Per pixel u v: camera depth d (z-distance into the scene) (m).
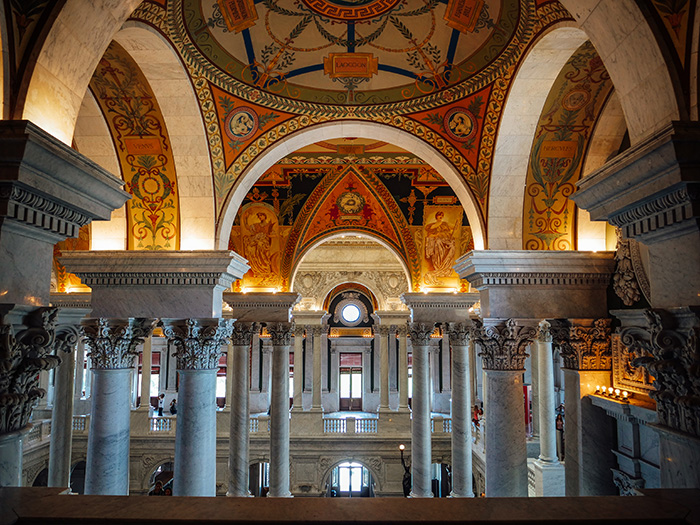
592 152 8.26
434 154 8.77
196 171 8.24
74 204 4.03
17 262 3.68
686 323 3.52
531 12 6.68
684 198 3.45
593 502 3.13
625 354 7.89
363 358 30.09
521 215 8.51
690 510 2.99
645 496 3.22
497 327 8.29
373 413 29.19
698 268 3.48
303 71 8.31
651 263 4.01
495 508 3.01
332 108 8.59
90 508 3.00
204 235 8.30
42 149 3.48
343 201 14.06
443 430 23.25
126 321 8.05
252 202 13.82
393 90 8.52
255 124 8.45
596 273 8.28
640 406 7.12
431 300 14.00
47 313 3.77
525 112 7.89
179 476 7.90
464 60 8.01
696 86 3.59
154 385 30.95
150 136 8.09
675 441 3.70
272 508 2.99
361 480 28.95
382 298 26.45
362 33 7.90
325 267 26.77
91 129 8.02
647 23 3.75
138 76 7.45
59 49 4.00
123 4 4.39
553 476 14.76
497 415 8.33
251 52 7.96
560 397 20.73
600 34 4.26
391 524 2.82
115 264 8.01
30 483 19.23
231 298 13.67
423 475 14.23
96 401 8.02
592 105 7.82
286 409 13.87
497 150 8.27
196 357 8.09
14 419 3.63
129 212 8.34
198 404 8.07
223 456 22.58
